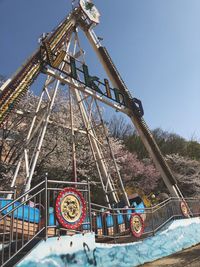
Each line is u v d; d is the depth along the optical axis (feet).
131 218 36.65
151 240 39.32
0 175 65.62
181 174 126.82
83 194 28.71
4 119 35.29
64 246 24.93
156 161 61.98
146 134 62.03
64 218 25.30
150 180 116.98
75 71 46.60
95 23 60.13
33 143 52.21
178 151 155.63
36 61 42.52
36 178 72.08
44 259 22.94
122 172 112.68
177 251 43.78
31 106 74.43
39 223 25.59
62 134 78.48
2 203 28.78
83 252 26.50
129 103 59.93
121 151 113.39
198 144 167.63
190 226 50.85
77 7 57.77
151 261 36.83
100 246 29.04
